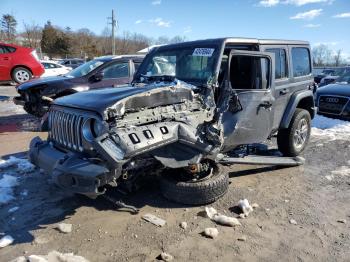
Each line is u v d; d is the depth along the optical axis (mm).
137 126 3824
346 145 7410
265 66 5250
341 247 3594
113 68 9086
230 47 5137
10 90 19266
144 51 14375
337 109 10109
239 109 4820
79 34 66438
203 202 4344
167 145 4035
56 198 4625
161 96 4105
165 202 4496
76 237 3732
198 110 4395
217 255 3438
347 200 4699
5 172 5559
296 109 6406
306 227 3979
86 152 3873
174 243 3625
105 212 4262
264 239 3725
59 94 8586
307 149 7094
